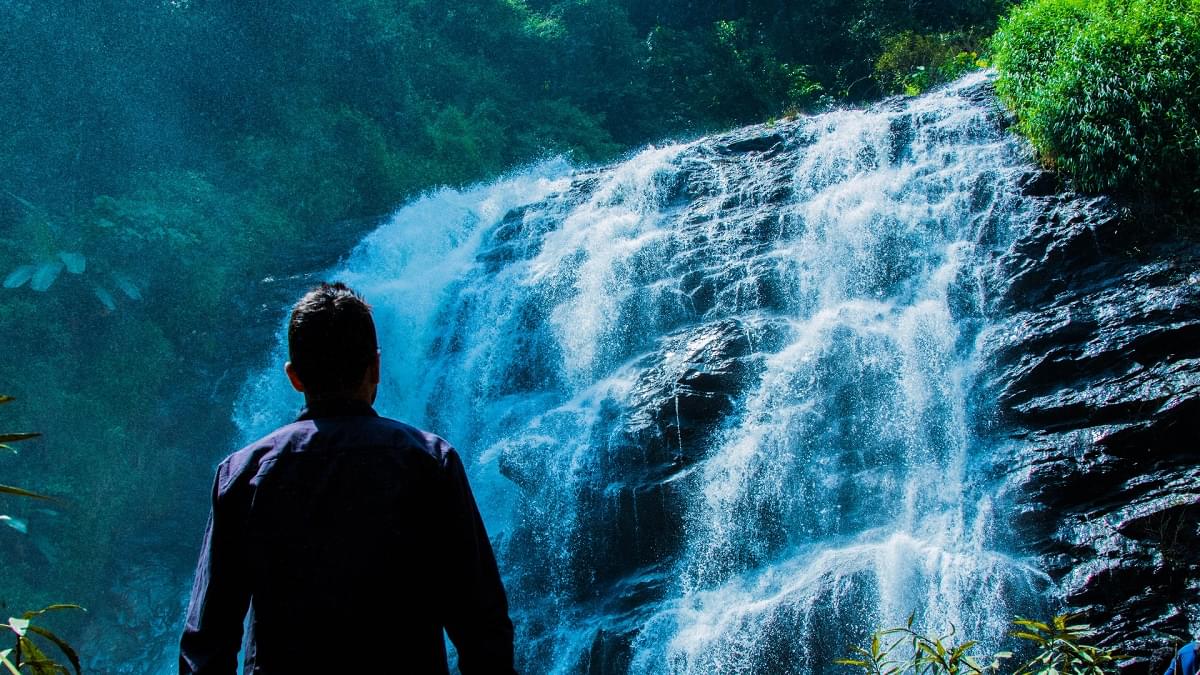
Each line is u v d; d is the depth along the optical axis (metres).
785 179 12.59
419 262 15.70
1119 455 7.80
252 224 16.47
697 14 32.53
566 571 9.88
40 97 15.05
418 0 24.44
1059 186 10.02
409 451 2.02
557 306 12.68
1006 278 9.58
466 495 2.06
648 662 8.63
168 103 17.06
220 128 17.94
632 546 9.52
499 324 13.19
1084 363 8.48
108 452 13.12
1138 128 9.45
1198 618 6.81
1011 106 11.23
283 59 18.88
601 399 10.63
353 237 17.09
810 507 9.26
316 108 19.05
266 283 15.68
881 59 26.92
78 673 1.98
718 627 8.45
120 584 12.75
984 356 9.14
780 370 9.92
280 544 1.93
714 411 9.70
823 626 8.01
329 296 2.13
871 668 3.36
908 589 7.95
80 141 15.42
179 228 14.90
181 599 12.91
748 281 11.13
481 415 12.55
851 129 12.57
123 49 16.25
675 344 10.72
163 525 13.55
